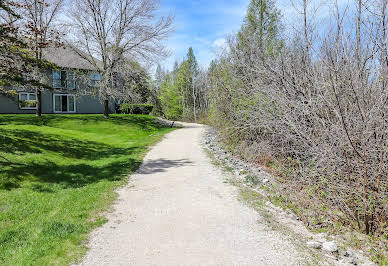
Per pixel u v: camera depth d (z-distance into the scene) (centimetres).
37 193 658
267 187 708
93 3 2095
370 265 380
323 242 436
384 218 500
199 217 527
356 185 528
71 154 1112
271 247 413
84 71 2364
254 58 1122
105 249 404
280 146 926
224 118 1354
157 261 372
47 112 2623
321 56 664
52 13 1989
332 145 577
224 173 861
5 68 889
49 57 2327
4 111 2433
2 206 575
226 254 391
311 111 682
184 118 4656
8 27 854
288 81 834
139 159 1062
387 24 566
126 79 2222
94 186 720
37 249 398
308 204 586
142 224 493
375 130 501
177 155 1148
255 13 1966
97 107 2928
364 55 601
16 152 984
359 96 539
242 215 537
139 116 2761
